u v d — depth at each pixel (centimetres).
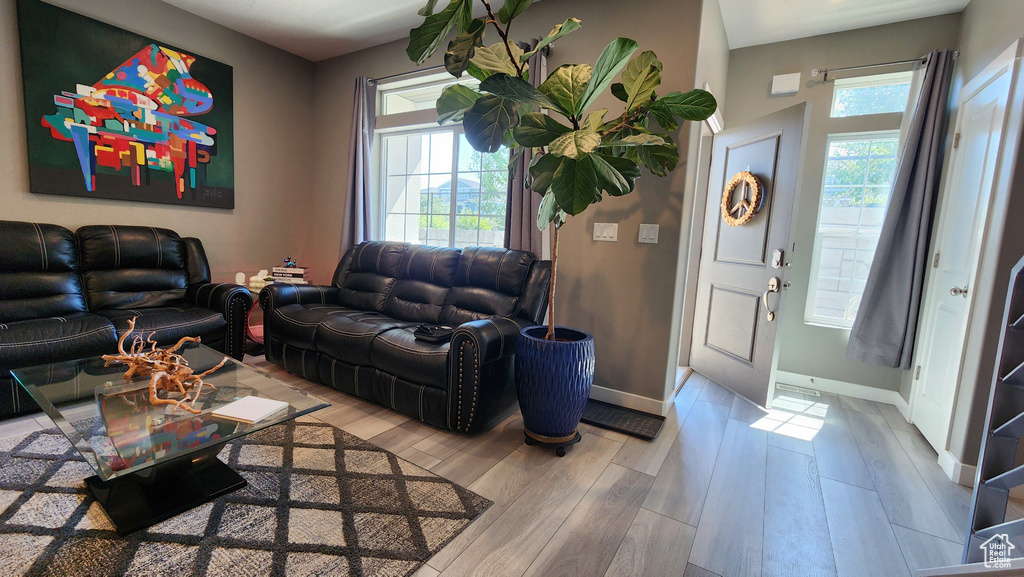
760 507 181
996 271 191
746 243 307
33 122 279
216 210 378
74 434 146
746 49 344
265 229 415
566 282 301
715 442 240
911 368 287
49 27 280
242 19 352
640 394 280
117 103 312
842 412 290
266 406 166
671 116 214
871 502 187
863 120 310
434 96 401
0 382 214
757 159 297
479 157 364
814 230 330
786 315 344
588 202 167
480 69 202
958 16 278
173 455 134
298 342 294
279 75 412
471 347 221
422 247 338
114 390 179
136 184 327
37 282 267
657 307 270
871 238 321
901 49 294
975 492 132
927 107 276
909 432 261
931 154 274
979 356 197
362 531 155
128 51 314
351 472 193
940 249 262
